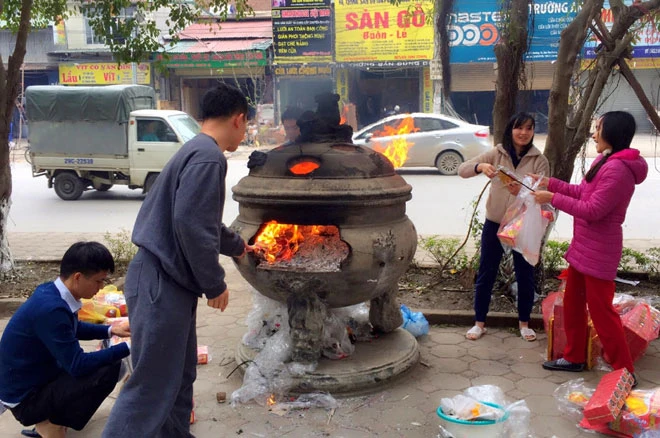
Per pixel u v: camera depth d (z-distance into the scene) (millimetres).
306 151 3449
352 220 3332
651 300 4828
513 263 4520
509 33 4910
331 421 3172
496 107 5051
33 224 9273
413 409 3289
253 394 3398
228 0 7203
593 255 3406
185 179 2387
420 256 6473
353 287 3391
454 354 4051
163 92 22469
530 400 3371
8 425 3207
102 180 11742
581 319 3654
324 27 18844
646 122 20703
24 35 5543
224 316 4934
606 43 4656
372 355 3688
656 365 3809
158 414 2461
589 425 3039
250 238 3424
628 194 3303
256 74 21375
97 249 2768
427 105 20266
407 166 13906
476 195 11078
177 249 2465
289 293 3438
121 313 4375
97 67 22562
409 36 18656
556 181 3771
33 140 11625
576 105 5133
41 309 2680
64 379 2807
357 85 20875
